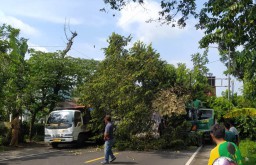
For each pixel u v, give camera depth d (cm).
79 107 2447
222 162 526
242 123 2602
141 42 2267
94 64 2856
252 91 1458
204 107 3166
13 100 2320
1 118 2522
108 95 2206
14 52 2384
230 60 2964
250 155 1631
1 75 2150
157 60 2248
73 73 2700
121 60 2256
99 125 2272
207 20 1244
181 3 1420
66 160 1642
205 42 1249
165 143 2112
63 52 2780
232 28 1184
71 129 2220
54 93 2692
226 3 1184
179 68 3022
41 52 2712
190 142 2319
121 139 2136
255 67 1181
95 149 2162
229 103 3192
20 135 2466
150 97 2180
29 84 2477
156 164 1539
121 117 2161
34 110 2664
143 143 2106
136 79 2200
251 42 1170
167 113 2088
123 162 1584
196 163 1587
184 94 2264
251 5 1125
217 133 601
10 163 1545
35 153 1941
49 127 2247
